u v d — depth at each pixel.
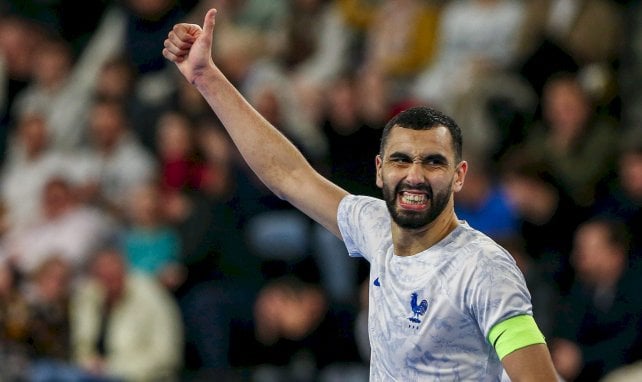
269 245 20.50
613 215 19.61
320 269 20.17
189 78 10.10
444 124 8.60
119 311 19.12
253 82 23.22
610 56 22.27
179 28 10.05
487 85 21.69
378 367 8.90
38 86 26.12
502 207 19.50
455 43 23.22
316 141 21.91
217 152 21.73
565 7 22.42
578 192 20.14
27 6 28.16
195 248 20.59
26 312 18.59
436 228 8.65
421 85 23.05
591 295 18.17
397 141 8.57
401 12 23.70
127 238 20.98
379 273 8.92
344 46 24.28
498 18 22.94
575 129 20.48
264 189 20.98
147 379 18.73
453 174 8.59
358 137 21.55
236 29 24.52
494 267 8.30
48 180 21.66
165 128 22.28
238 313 19.38
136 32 25.31
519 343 8.05
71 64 26.36
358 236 9.48
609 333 17.92
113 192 23.03
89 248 21.05
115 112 23.45
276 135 10.06
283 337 18.75
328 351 18.52
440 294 8.45
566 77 21.88
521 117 21.52
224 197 21.22
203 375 18.52
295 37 24.50
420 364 8.57
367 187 21.25
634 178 19.45
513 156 20.84
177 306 19.80
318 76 23.89
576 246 19.47
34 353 18.47
